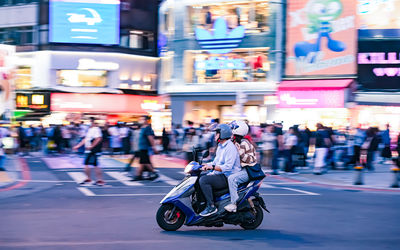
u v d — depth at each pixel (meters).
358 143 22.64
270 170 21.62
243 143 8.75
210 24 34.78
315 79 33.00
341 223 9.78
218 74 34.72
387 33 32.16
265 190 15.16
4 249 7.29
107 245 7.61
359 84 32.47
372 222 9.93
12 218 9.90
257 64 33.88
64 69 40.94
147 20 43.38
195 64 35.22
